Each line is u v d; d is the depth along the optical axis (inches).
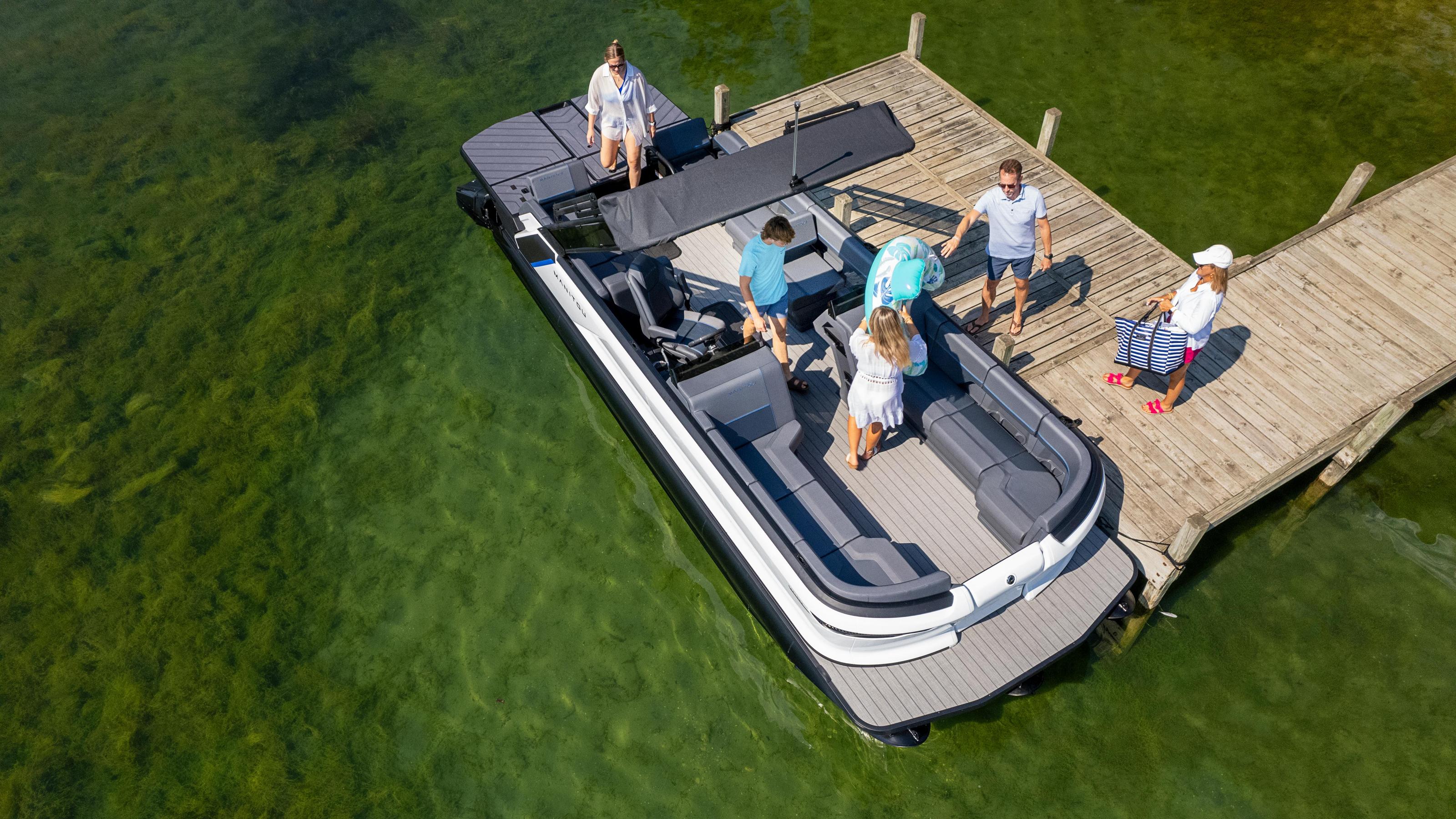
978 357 251.0
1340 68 442.9
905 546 242.7
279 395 341.7
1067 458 233.9
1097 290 321.7
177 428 334.6
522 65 484.7
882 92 411.8
